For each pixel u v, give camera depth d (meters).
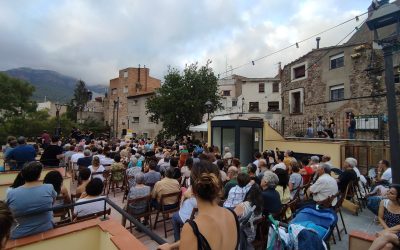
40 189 3.36
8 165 7.54
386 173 6.63
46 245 3.12
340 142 11.03
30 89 32.66
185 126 21.56
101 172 7.55
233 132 12.27
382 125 13.78
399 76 13.84
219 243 1.52
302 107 20.22
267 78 31.11
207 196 1.64
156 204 5.50
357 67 16.45
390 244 2.64
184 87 21.48
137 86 40.94
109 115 44.97
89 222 3.50
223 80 35.28
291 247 2.78
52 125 27.48
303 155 12.13
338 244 4.77
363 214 6.42
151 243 4.75
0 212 1.65
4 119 29.39
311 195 5.74
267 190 4.20
